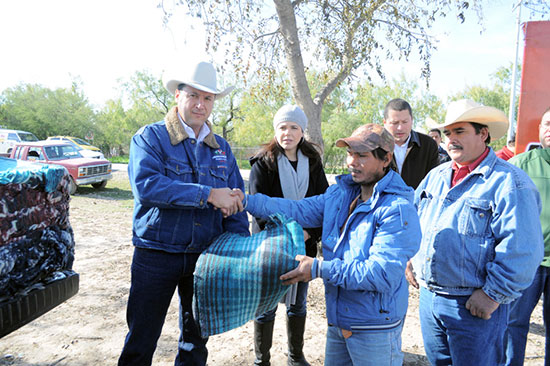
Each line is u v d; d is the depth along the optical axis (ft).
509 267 6.87
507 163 7.49
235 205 7.77
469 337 7.45
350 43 27.32
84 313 14.06
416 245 6.63
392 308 6.80
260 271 6.62
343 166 96.37
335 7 28.43
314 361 11.46
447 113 7.89
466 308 7.47
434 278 7.79
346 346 7.30
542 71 13.87
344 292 6.96
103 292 15.99
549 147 10.48
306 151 10.75
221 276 6.79
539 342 12.99
